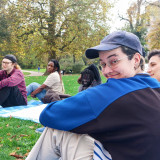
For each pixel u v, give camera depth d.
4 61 5.24
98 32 20.33
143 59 1.30
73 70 29.17
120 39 1.19
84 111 1.08
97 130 1.03
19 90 5.52
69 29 19.81
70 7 19.22
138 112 1.02
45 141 1.30
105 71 1.26
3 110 5.17
